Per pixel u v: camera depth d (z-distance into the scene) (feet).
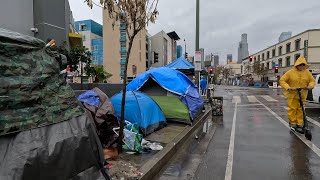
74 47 51.78
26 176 8.98
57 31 46.06
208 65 128.16
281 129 30.71
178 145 23.18
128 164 16.83
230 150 22.40
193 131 30.45
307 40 178.70
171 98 33.40
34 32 41.39
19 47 10.41
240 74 364.17
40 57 11.32
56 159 10.10
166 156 19.43
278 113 44.96
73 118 11.82
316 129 30.37
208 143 25.03
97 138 12.84
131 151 19.84
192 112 33.22
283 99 75.31
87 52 53.78
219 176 16.63
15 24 37.68
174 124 32.14
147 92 35.65
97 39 207.92
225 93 113.19
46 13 43.32
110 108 20.84
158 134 26.37
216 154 21.35
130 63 189.16
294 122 28.66
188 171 17.62
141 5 18.04
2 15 35.50
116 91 46.70
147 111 26.99
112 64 192.03
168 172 17.46
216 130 31.32
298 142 24.47
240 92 121.60
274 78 211.41
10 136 9.36
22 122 9.69
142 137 22.81
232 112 48.01
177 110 32.58
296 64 27.25
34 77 10.65
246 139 26.21
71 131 11.27
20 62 10.32
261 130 30.40
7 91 9.52
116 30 190.39
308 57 178.91
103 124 20.15
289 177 16.29
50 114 10.81
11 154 9.02
